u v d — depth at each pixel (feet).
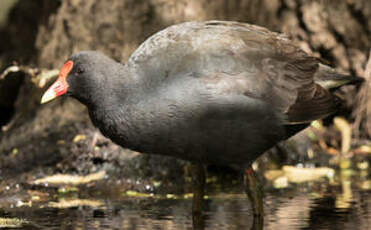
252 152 30.35
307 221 29.12
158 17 43.96
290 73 30.60
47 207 33.04
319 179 39.81
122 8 44.60
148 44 30.32
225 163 30.86
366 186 37.14
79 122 43.21
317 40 45.60
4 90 46.03
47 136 42.73
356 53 45.80
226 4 44.29
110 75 29.84
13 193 36.73
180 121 28.68
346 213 30.50
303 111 30.50
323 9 45.52
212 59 29.25
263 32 31.48
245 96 29.12
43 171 39.99
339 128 45.60
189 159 30.58
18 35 52.65
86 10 45.39
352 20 45.55
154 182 39.04
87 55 30.50
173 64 29.12
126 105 29.32
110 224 29.19
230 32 30.55
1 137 44.29
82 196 36.06
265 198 34.58
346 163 43.39
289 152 43.42
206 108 28.60
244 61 29.63
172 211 32.04
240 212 31.55
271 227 28.35
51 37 46.55
